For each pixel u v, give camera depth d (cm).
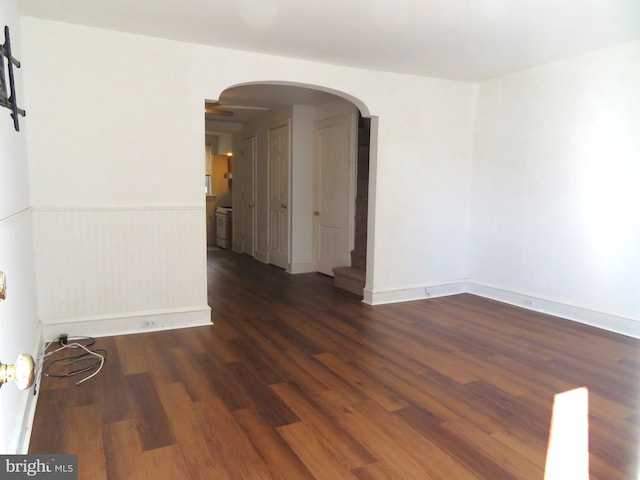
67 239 321
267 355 308
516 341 343
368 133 529
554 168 402
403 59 379
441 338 349
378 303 450
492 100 457
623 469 188
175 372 277
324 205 589
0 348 161
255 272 611
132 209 338
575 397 252
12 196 223
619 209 356
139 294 347
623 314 359
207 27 307
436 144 461
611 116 356
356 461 191
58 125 311
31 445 197
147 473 180
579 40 332
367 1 260
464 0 258
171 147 346
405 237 457
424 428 218
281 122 617
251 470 184
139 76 331
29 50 298
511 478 182
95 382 261
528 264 433
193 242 362
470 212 491
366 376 277
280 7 270
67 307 326
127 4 270
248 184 743
